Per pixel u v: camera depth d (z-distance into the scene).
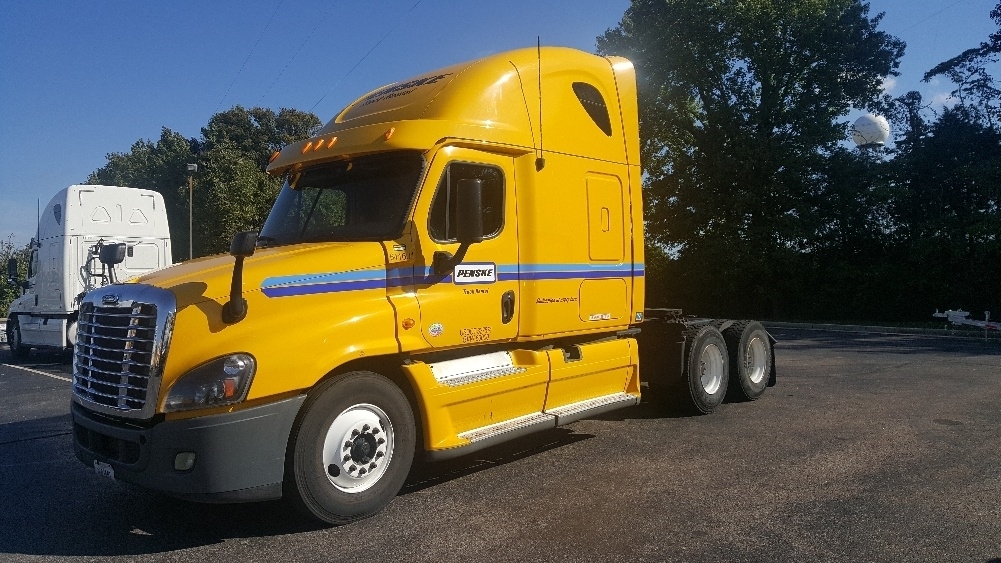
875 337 18.95
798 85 29.19
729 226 27.11
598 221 6.96
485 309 5.81
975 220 22.30
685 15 28.02
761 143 26.64
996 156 22.81
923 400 9.05
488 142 5.86
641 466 6.23
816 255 27.53
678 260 29.56
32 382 12.82
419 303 5.32
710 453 6.64
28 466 6.72
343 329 4.86
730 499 5.30
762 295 27.19
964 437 7.10
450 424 5.51
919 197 24.73
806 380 10.85
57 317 15.44
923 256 22.80
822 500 5.25
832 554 4.30
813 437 7.18
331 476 4.80
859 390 9.88
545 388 6.36
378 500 5.00
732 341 9.06
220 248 32.31
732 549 4.38
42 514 5.27
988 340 17.69
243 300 4.54
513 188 6.11
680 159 29.27
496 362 6.03
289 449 4.63
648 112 29.28
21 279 17.75
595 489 5.60
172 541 4.68
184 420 4.35
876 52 26.98
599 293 6.96
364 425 4.97
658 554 4.32
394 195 5.50
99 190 15.38
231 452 4.38
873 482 5.67
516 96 6.23
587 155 6.86
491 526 4.82
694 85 29.38
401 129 5.49
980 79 23.64
